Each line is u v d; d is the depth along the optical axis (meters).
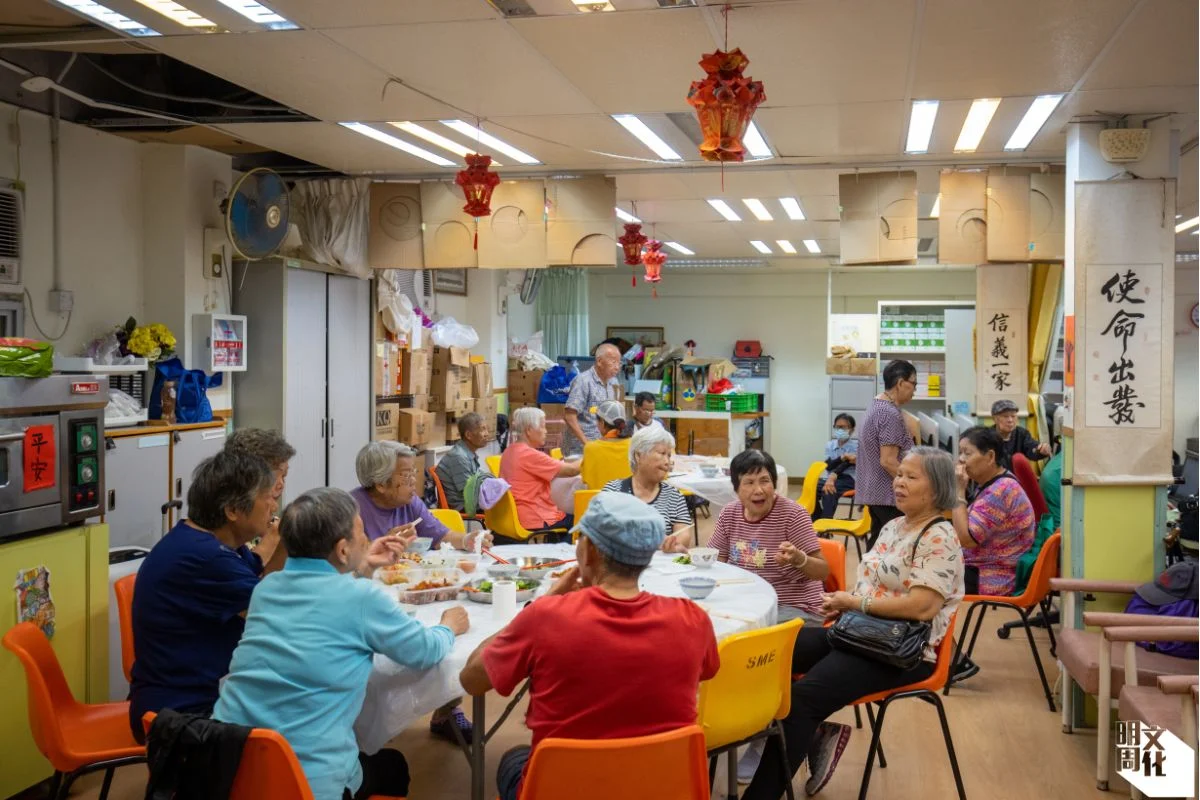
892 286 13.72
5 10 3.72
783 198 7.66
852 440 9.80
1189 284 11.15
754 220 8.97
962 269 13.34
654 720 2.18
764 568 3.91
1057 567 4.82
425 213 6.51
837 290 13.89
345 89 4.65
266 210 5.90
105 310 5.76
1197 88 4.39
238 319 6.33
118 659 4.05
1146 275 4.42
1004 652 5.54
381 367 8.16
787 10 3.55
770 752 3.11
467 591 3.23
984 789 3.71
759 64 4.19
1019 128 5.13
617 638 2.17
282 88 4.65
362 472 4.09
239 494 2.89
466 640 2.77
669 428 11.51
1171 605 3.94
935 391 11.83
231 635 2.87
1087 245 4.43
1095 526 4.48
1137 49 3.92
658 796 2.11
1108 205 4.43
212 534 2.90
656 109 4.96
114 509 5.06
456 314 10.40
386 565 3.39
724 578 3.67
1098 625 3.70
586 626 2.18
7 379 3.40
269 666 2.38
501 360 11.05
